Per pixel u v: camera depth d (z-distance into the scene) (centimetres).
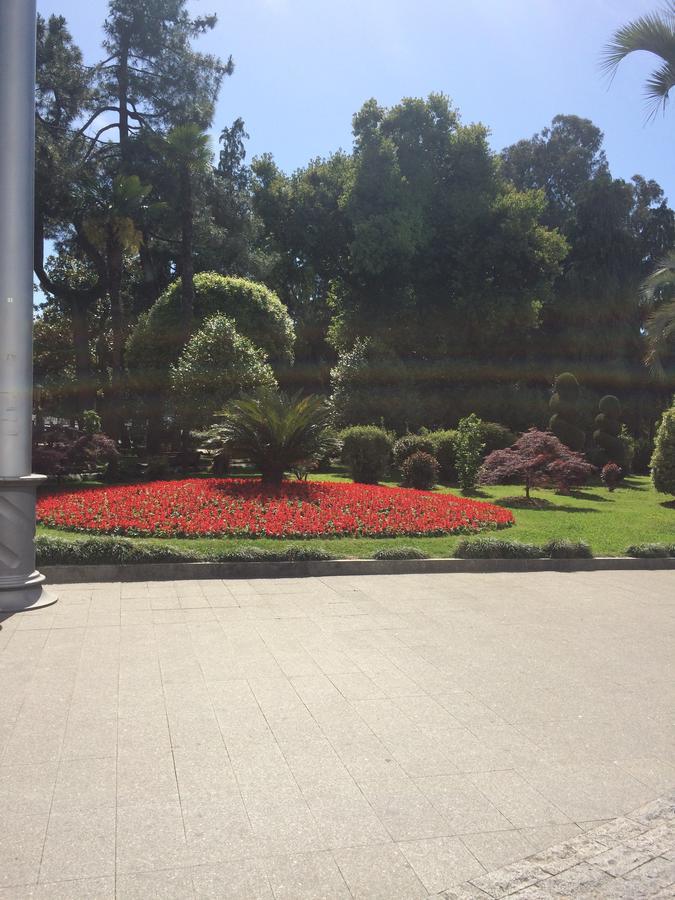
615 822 312
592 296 3641
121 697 439
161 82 3275
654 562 988
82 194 2739
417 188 3294
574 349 3616
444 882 267
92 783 333
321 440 1488
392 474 2252
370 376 2805
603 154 4575
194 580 796
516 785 343
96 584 764
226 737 386
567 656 554
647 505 1744
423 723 414
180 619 626
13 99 653
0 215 651
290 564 843
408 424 2770
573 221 3888
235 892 257
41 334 3803
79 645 543
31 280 671
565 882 269
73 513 1123
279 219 3581
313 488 1426
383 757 369
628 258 3775
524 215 3225
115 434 2730
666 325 1677
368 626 623
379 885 264
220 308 2761
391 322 3347
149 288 3566
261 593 739
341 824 304
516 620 662
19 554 655
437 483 2131
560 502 1766
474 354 3403
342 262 3559
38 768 346
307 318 4362
